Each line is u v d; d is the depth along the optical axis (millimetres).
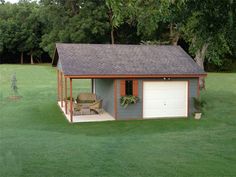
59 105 24688
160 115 20906
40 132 16641
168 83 20828
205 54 31719
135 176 9602
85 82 39188
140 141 14203
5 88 33594
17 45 72562
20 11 72125
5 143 13773
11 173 9758
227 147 13039
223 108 23453
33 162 10891
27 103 25656
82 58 20891
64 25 56719
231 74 49031
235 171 10016
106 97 22562
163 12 9680
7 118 20484
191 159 11320
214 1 9008
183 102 21156
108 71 19672
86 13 53781
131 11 9523
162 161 11070
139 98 20453
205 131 16703
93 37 56062
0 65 66062
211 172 9922
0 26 70562
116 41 58125
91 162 10930
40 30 72875
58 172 9914
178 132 16578
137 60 21406
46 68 58031
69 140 14484
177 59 22078
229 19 8773
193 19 10672
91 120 19906
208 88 33719
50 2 56250
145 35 47656
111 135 16188
